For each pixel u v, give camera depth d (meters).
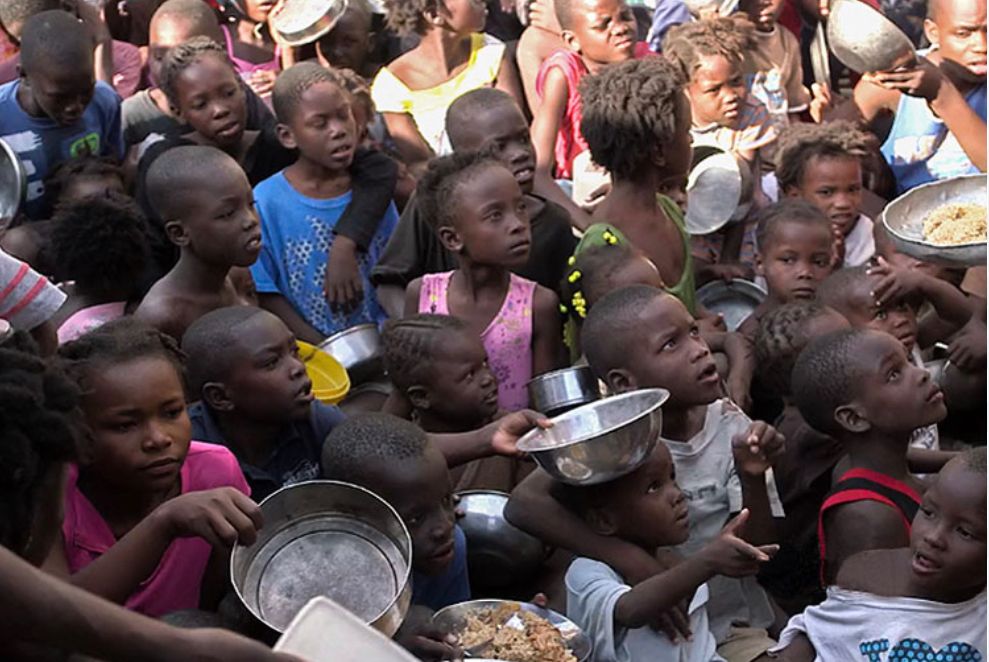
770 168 5.98
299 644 1.84
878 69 5.09
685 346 3.74
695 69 5.68
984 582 3.09
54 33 5.29
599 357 3.82
